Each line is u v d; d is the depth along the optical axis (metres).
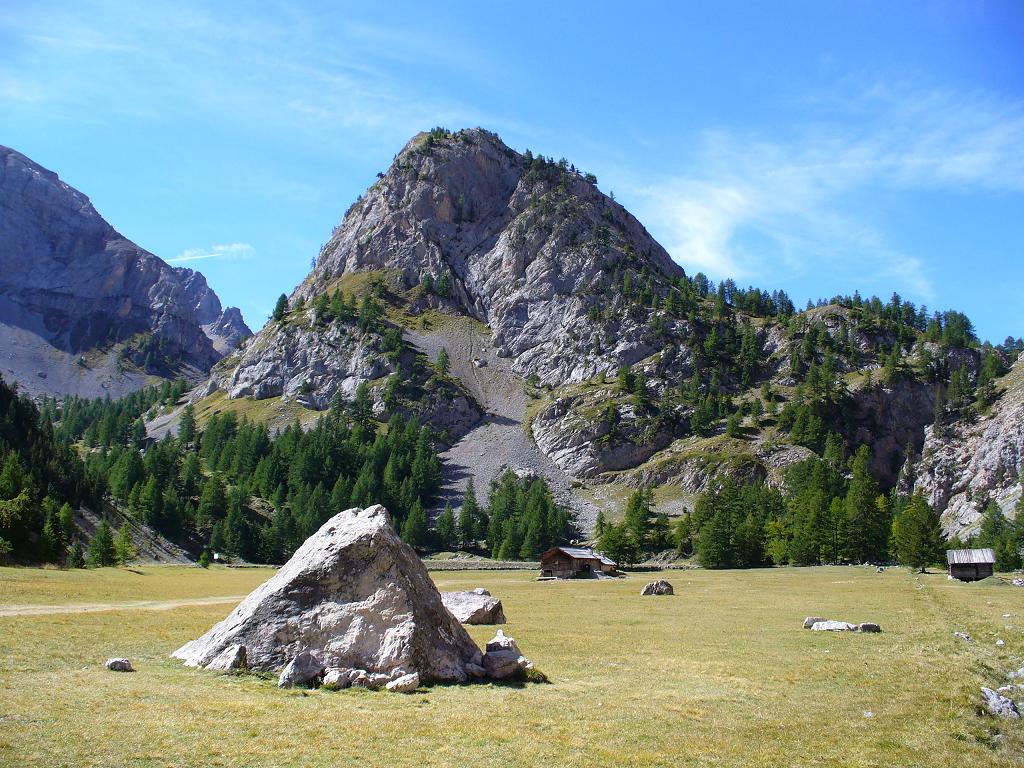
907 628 47.62
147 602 61.59
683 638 43.59
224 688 26.28
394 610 29.69
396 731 22.41
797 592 82.19
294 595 30.28
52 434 173.00
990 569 98.62
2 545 96.62
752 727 24.38
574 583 111.81
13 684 25.25
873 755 22.31
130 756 19.17
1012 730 25.72
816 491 178.88
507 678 30.25
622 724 24.16
